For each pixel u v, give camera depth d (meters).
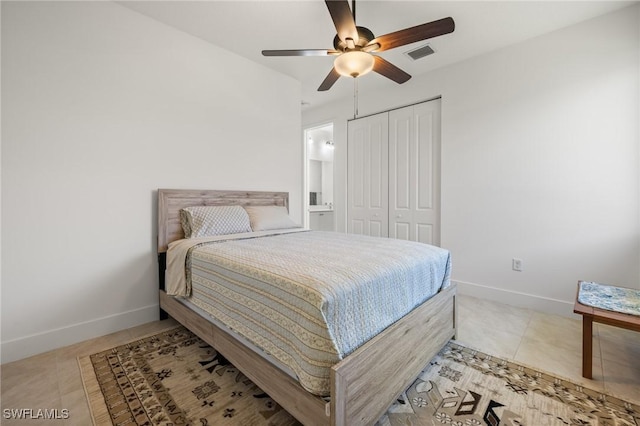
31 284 1.80
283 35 2.51
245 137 2.98
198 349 1.88
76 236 1.97
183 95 2.49
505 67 2.67
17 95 1.73
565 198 2.40
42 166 1.83
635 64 2.08
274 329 1.20
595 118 2.25
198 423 1.24
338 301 1.08
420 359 1.53
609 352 1.82
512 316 2.41
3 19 1.69
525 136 2.58
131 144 2.20
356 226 4.06
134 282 2.24
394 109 3.61
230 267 1.49
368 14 2.17
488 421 1.25
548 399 1.39
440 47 2.67
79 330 1.98
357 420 1.06
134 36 2.20
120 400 1.39
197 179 2.60
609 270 2.23
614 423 1.24
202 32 2.47
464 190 2.97
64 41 1.89
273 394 1.20
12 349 1.74
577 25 2.30
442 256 1.90
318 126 4.56
